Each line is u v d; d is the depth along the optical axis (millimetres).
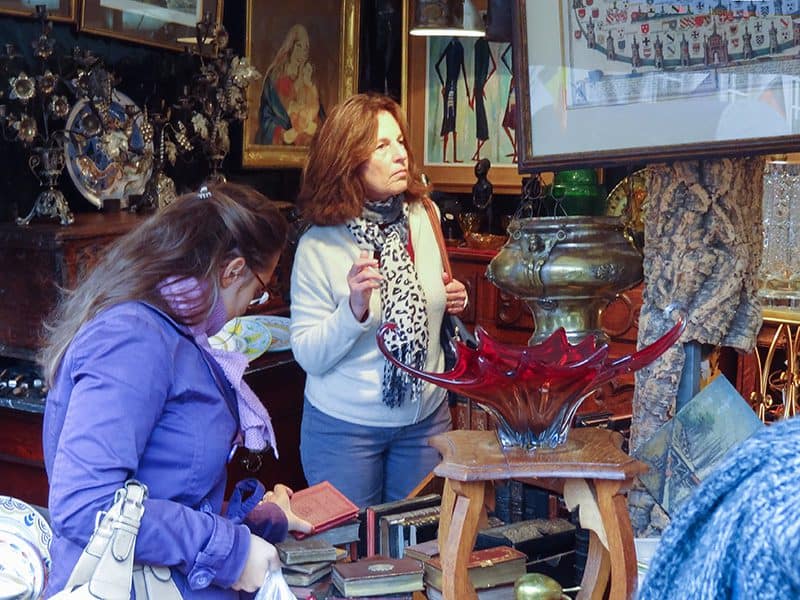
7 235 3236
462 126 5008
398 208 3078
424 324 2994
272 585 1738
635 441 2111
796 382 2930
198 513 1725
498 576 1844
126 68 3996
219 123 4207
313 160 3004
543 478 1615
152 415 1688
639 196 3225
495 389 1631
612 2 2004
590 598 1771
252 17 4512
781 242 3170
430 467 3072
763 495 771
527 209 2920
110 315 1715
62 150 3533
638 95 1998
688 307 2023
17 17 3486
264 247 1840
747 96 1892
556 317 2121
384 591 1893
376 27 5199
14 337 3283
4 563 2229
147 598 1675
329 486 2250
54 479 1644
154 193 3959
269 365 3869
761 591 739
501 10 2221
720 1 1893
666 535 852
